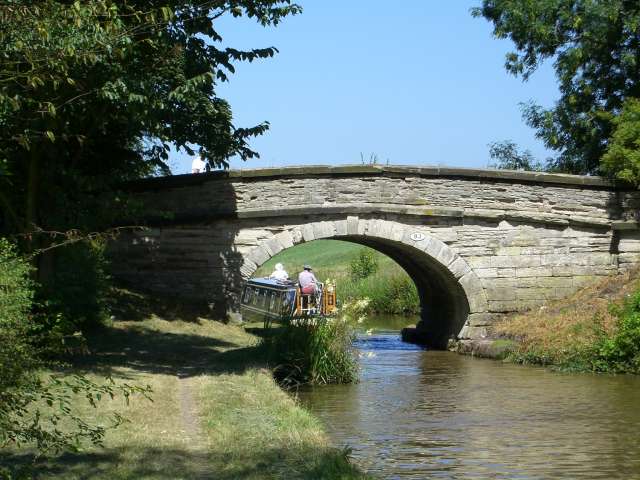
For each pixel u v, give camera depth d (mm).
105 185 17922
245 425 9562
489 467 9773
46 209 16266
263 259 21984
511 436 11477
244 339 19625
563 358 18438
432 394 15109
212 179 21969
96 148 19359
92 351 16016
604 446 10836
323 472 7578
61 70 9547
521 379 16844
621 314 18453
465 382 16578
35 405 10055
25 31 8688
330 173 21922
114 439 8625
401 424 12344
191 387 12453
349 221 21969
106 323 19156
